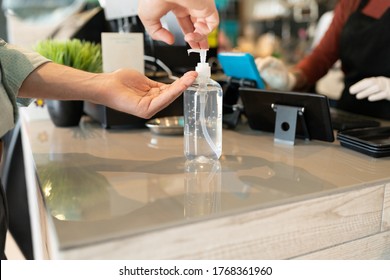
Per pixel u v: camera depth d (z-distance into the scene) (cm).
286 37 348
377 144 81
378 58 131
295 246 60
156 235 50
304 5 326
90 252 46
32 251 155
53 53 106
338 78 257
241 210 54
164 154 85
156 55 129
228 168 75
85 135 105
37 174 73
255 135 104
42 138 102
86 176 71
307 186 64
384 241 69
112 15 135
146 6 75
